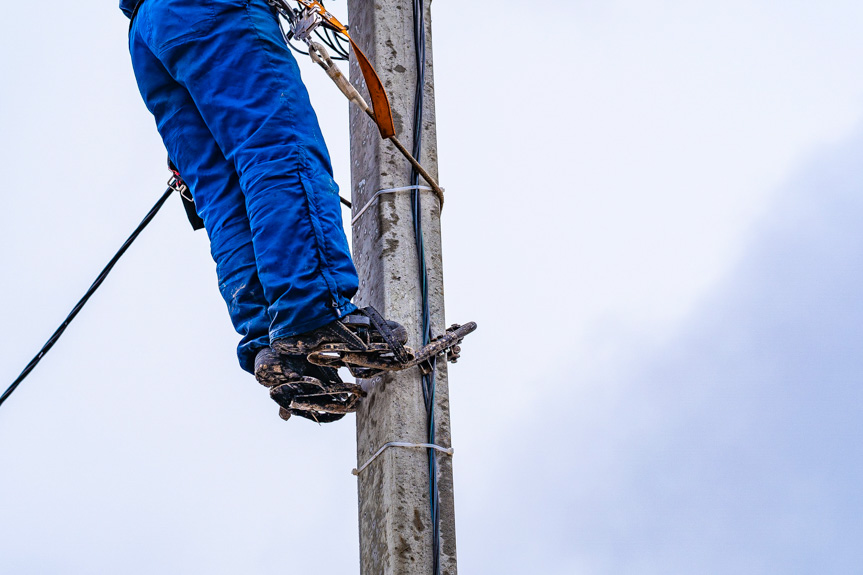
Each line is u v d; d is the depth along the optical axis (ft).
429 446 22.25
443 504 22.07
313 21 21.85
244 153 20.95
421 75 25.07
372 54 25.35
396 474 21.97
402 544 21.61
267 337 21.21
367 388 23.16
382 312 23.20
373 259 23.80
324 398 22.49
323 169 21.17
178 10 21.81
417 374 22.70
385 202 24.00
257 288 21.27
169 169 24.39
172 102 22.66
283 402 22.21
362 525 22.59
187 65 21.68
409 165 24.47
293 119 21.24
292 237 20.31
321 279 20.21
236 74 21.40
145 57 22.70
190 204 24.54
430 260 23.90
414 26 25.71
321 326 20.43
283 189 20.57
